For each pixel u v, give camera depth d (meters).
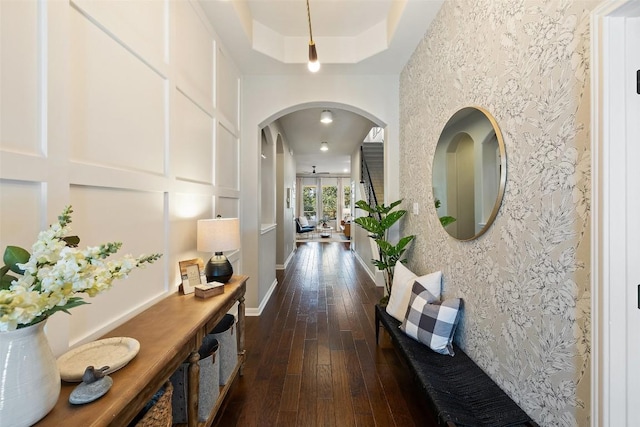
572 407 1.08
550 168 1.17
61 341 1.01
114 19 1.26
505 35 1.45
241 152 3.31
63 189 1.01
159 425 1.07
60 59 1.00
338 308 3.55
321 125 5.53
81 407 0.76
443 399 1.40
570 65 1.07
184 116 1.91
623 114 0.93
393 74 3.36
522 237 1.34
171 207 1.73
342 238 11.16
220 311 1.59
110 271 0.76
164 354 1.04
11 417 0.65
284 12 2.69
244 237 3.32
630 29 0.92
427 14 2.32
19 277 0.83
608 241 0.93
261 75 3.34
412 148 2.92
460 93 1.93
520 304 1.36
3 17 0.84
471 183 1.77
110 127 1.25
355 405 1.82
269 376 2.12
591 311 0.98
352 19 2.79
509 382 1.44
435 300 2.09
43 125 0.94
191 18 2.02
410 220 3.01
